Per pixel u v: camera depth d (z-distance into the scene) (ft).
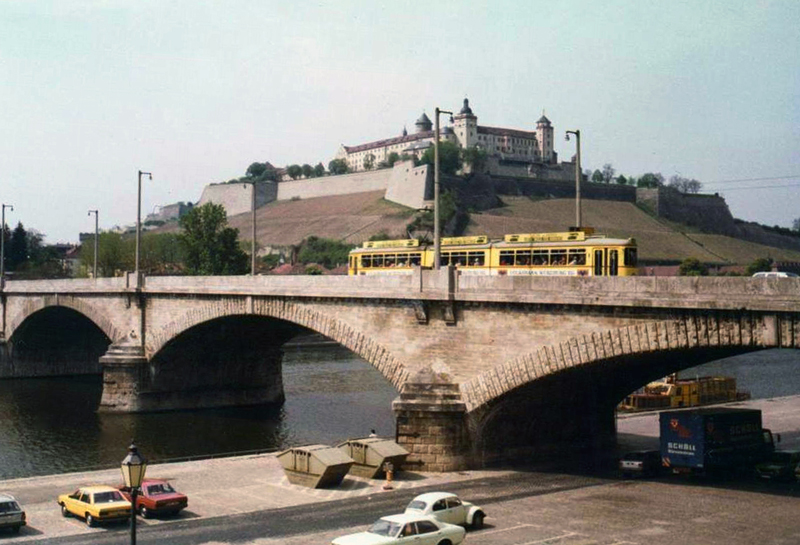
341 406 342.23
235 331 322.96
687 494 174.70
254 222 318.45
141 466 103.71
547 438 218.79
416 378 205.87
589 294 172.45
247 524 152.87
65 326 449.89
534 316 184.75
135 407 328.29
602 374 205.26
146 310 334.44
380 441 196.03
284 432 288.30
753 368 485.97
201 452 255.91
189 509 165.89
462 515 147.74
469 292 197.36
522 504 165.89
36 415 325.42
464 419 199.72
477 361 197.06
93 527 153.17
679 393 328.49
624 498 170.81
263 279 267.18
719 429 189.57
